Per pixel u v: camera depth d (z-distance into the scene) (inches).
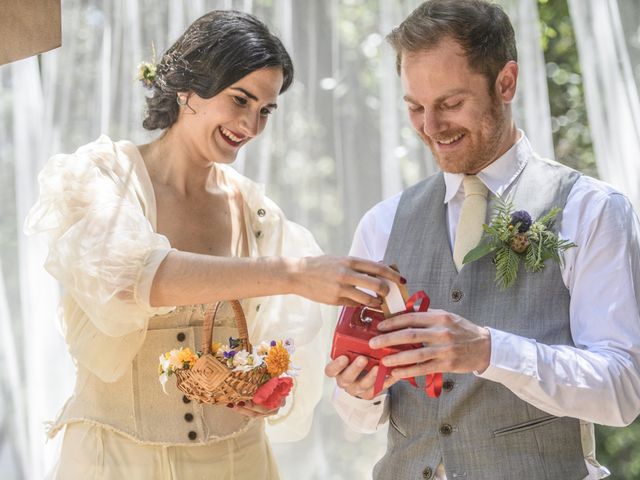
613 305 84.4
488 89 87.6
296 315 105.9
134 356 92.9
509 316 87.3
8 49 77.6
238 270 84.1
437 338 78.0
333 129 151.4
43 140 140.8
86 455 92.7
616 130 138.6
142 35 142.1
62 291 140.0
